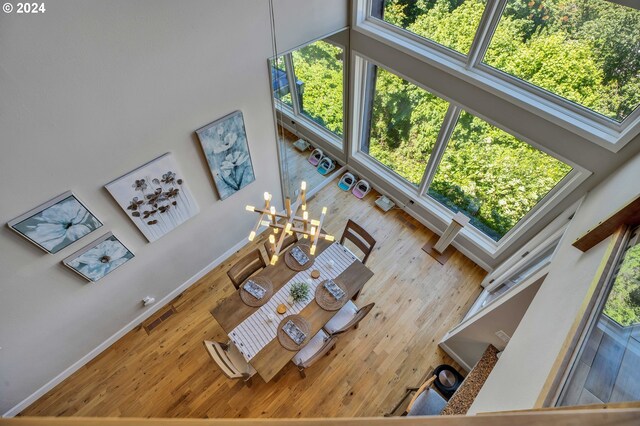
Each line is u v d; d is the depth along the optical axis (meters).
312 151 5.41
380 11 3.66
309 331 3.23
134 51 2.42
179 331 4.02
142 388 3.63
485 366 3.22
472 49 3.11
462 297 4.32
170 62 2.64
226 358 3.24
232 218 4.24
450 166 4.24
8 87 2.03
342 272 3.62
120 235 3.19
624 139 2.50
